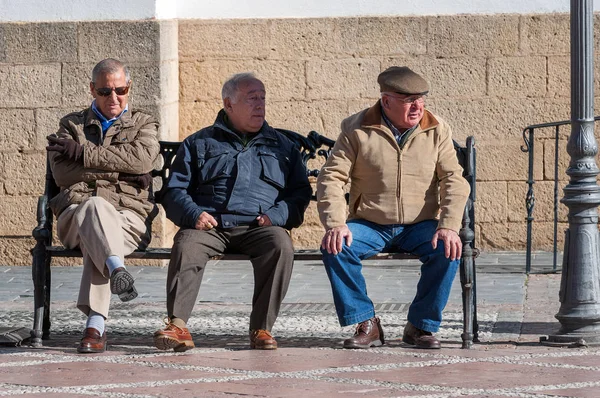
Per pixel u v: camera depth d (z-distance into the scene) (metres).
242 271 25.31
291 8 27.05
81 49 25.91
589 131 16.58
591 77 16.55
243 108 16.88
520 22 26.64
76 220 16.30
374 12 26.92
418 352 16.03
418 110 16.39
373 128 16.48
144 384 14.09
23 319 19.27
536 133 26.88
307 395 13.40
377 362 15.39
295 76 27.05
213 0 27.20
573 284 16.48
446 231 15.95
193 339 17.38
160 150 17.88
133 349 16.52
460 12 26.78
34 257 16.89
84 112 17.50
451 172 16.36
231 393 13.55
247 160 16.92
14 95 26.17
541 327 17.98
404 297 21.48
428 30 26.78
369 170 16.47
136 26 25.64
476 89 26.86
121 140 17.20
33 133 26.20
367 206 16.53
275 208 16.70
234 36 27.16
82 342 16.17
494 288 22.20
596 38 26.67
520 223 27.11
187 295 16.14
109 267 15.95
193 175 17.05
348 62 26.94
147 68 25.66
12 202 26.39
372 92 26.92
